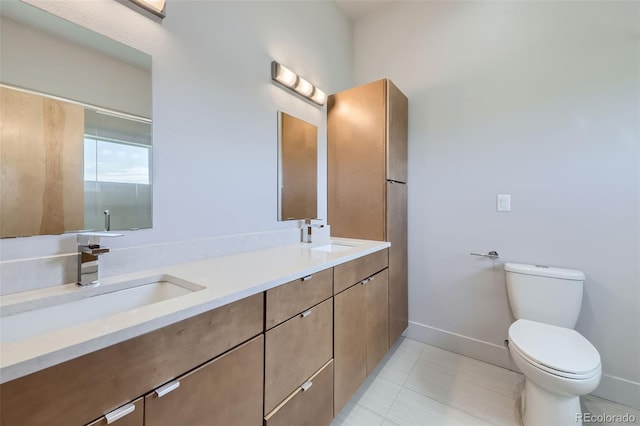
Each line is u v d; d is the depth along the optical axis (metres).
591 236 1.64
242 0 1.55
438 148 2.19
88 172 1.00
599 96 1.61
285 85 1.84
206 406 0.79
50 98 0.92
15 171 0.85
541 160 1.79
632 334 1.54
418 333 2.30
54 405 0.53
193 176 1.31
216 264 1.24
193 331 0.75
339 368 1.38
